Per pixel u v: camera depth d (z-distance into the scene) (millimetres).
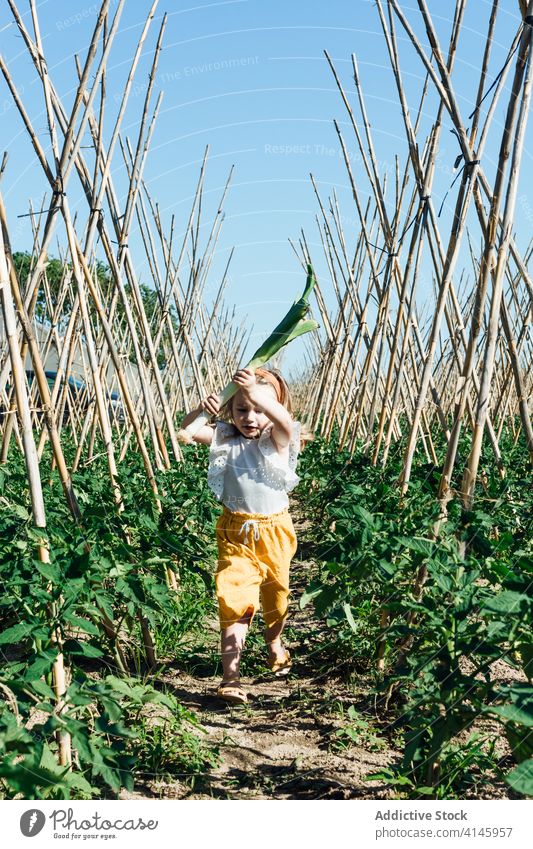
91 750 2385
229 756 3285
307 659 4523
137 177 5543
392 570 3365
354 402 9562
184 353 9906
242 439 4090
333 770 3105
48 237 3703
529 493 5195
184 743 3242
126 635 4488
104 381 6094
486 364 3584
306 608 5648
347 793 2883
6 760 2186
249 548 4031
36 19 4121
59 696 2641
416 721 2617
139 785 2979
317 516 8156
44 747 2430
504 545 3330
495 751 3225
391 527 3670
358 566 3611
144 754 3131
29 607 3064
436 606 2777
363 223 7383
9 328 2797
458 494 3914
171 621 4566
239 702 3836
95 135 4840
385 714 3693
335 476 7469
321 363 12484
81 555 2834
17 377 2818
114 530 4195
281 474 3994
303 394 22984
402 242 6805
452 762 2869
